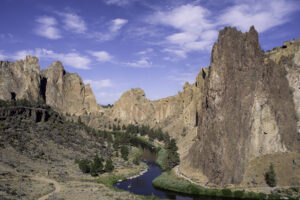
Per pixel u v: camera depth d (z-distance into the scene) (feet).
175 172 364.38
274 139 325.01
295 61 358.43
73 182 288.51
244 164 303.68
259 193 260.21
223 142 306.14
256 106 325.62
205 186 294.46
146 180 341.82
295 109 341.21
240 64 336.08
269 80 346.54
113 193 254.06
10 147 343.46
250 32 347.77
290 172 288.92
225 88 328.70
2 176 262.26
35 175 290.56
